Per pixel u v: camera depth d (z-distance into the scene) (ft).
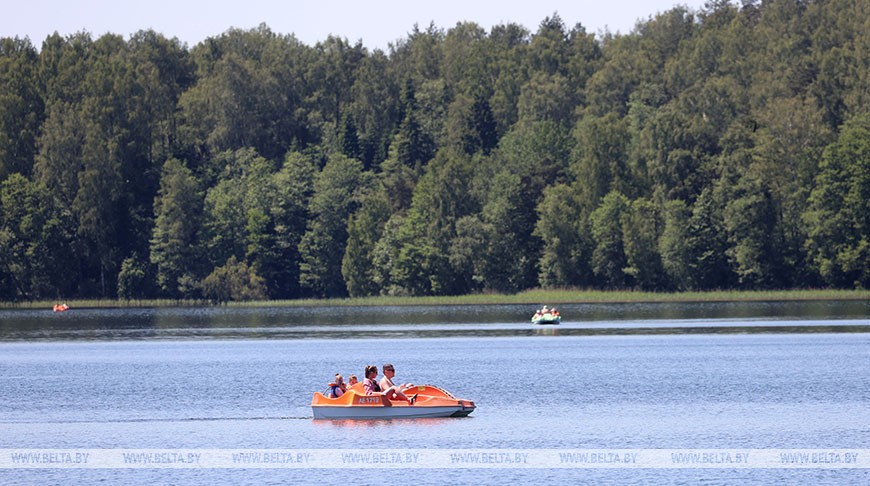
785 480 380.99
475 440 456.86
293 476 399.03
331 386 528.63
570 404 558.97
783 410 527.40
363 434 474.90
